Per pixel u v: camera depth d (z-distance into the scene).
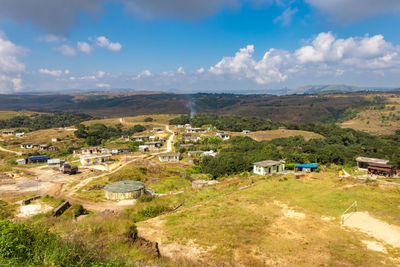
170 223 20.91
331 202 25.75
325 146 82.00
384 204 24.55
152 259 13.08
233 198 28.53
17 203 32.59
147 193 38.06
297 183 34.91
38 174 59.56
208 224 20.50
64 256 9.45
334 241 17.48
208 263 14.29
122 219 18.31
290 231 19.16
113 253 11.77
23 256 9.16
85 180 51.38
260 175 47.62
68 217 26.59
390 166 41.66
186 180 51.12
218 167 56.66
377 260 14.99
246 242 17.23
